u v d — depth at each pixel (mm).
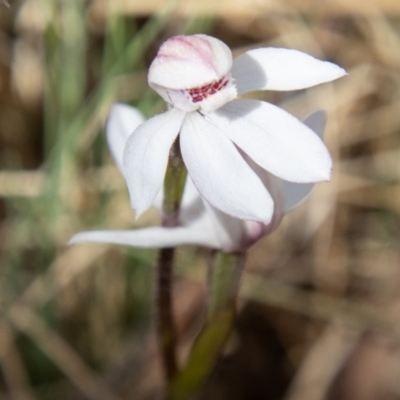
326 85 246
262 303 237
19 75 239
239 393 228
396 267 241
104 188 224
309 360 228
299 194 174
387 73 253
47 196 219
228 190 156
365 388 224
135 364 224
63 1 219
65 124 219
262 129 158
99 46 241
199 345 177
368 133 250
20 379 217
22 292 221
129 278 226
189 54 155
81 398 220
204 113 160
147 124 158
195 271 228
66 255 221
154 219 226
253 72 160
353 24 258
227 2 244
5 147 238
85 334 226
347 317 230
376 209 250
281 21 251
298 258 240
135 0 233
